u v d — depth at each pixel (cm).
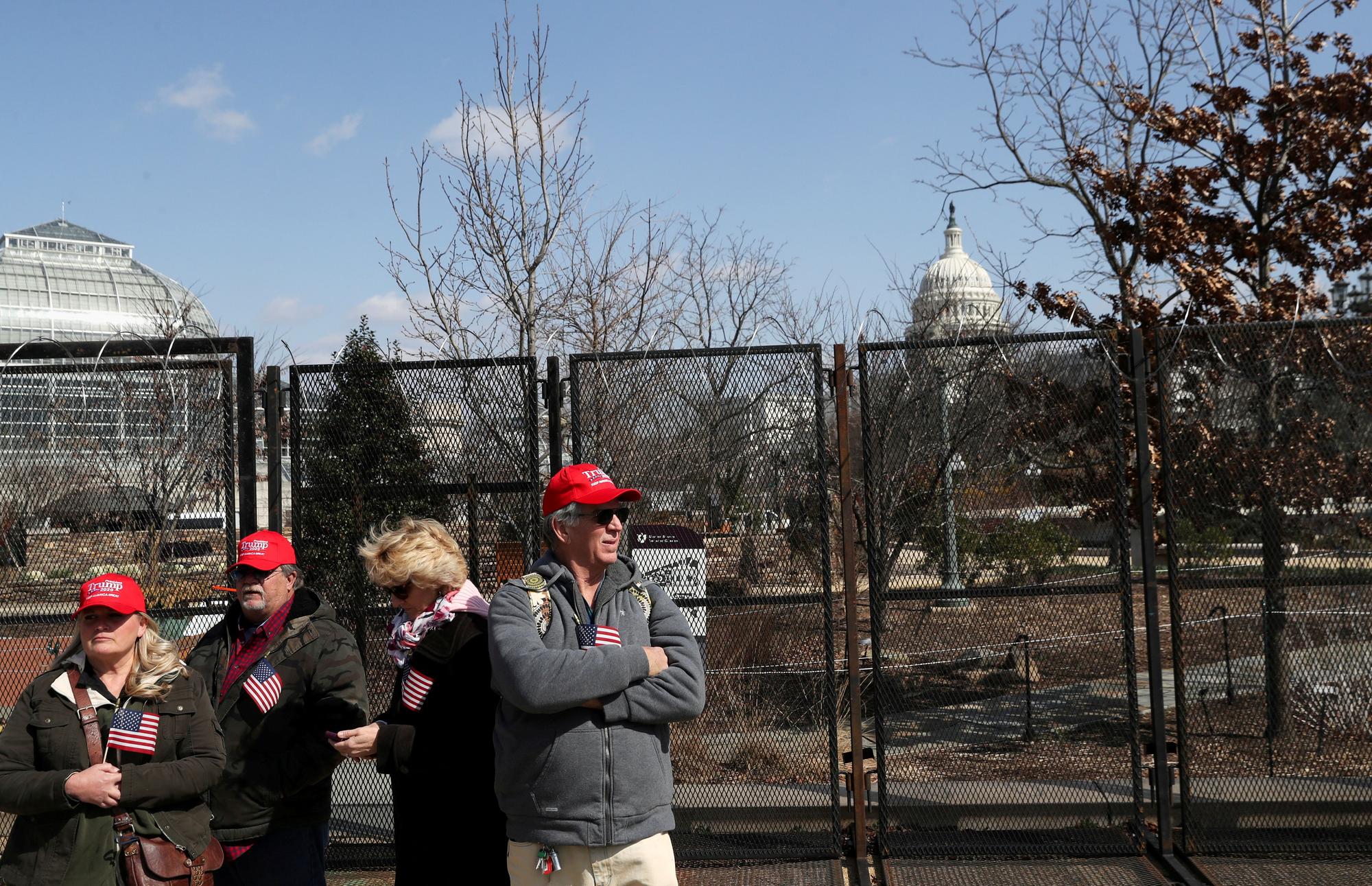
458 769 370
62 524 615
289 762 404
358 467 630
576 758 328
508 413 623
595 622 347
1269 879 532
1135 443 646
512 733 336
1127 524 587
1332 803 571
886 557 609
